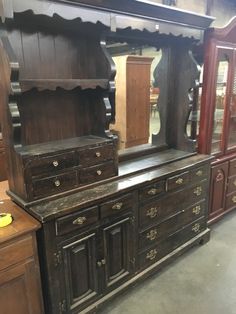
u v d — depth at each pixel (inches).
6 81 49.2
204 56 87.5
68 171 58.7
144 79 87.4
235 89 101.1
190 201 85.4
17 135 52.7
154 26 67.0
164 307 69.1
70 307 59.7
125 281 70.8
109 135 66.7
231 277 79.0
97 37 64.0
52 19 54.9
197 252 90.5
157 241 77.2
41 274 55.6
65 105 66.6
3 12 44.6
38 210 53.0
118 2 57.2
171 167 78.9
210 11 132.1
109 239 64.1
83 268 60.4
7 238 47.2
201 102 91.2
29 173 53.1
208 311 67.8
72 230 55.9
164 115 91.4
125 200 64.9
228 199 109.7
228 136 104.3
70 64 64.9
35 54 59.2
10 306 51.1
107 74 62.4
